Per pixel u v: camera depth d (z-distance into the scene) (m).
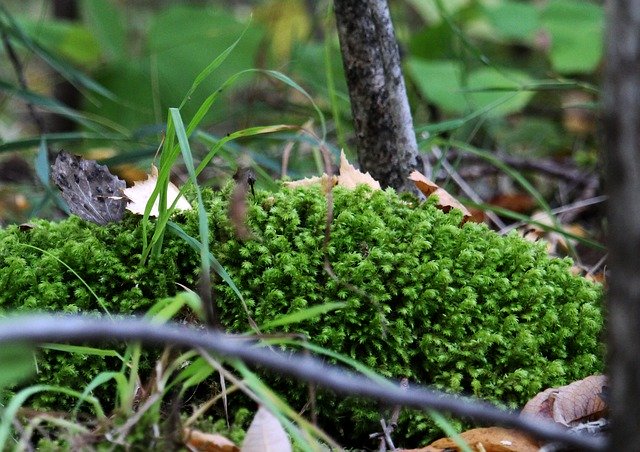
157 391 1.22
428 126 1.54
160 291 1.33
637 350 1.05
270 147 1.86
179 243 1.34
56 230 1.36
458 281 1.33
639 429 1.08
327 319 1.32
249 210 1.34
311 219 1.34
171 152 1.31
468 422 1.30
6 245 1.35
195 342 1.14
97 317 1.31
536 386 1.31
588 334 1.34
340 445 1.32
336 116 1.46
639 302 1.03
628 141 1.01
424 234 1.34
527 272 1.35
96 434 1.23
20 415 1.27
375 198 1.36
